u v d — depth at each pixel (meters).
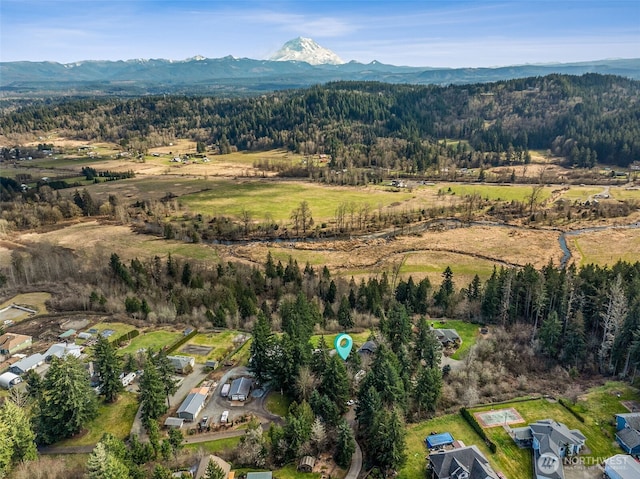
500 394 80.25
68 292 131.75
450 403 78.06
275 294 131.38
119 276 138.75
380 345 80.94
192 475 61.47
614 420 70.94
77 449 70.94
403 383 76.44
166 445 64.12
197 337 107.12
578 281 105.88
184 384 87.75
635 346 81.75
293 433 65.69
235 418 76.62
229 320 112.88
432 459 61.19
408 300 118.00
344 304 110.38
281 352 81.88
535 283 106.81
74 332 108.38
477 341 99.94
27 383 84.94
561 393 80.25
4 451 61.62
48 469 64.06
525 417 72.94
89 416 75.38
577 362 90.31
